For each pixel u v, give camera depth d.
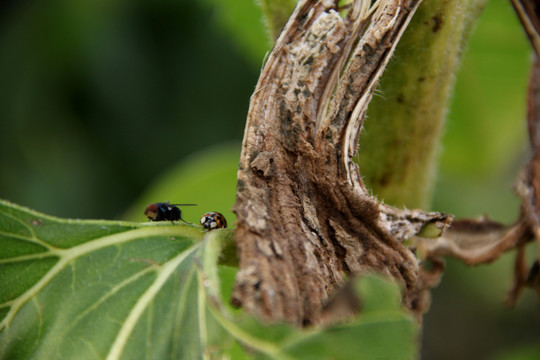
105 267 0.34
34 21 0.58
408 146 0.37
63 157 0.60
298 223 0.33
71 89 0.59
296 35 0.34
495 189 0.55
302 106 0.34
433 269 0.37
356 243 0.34
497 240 0.38
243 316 0.31
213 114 0.64
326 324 0.31
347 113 0.34
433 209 0.54
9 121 0.58
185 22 0.62
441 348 0.77
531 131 0.38
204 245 0.33
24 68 0.58
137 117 0.62
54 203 0.59
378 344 0.30
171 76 0.63
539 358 0.43
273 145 0.34
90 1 0.59
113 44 0.60
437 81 0.36
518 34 0.47
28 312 0.34
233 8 0.47
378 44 0.34
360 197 0.34
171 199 0.44
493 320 0.76
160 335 0.33
